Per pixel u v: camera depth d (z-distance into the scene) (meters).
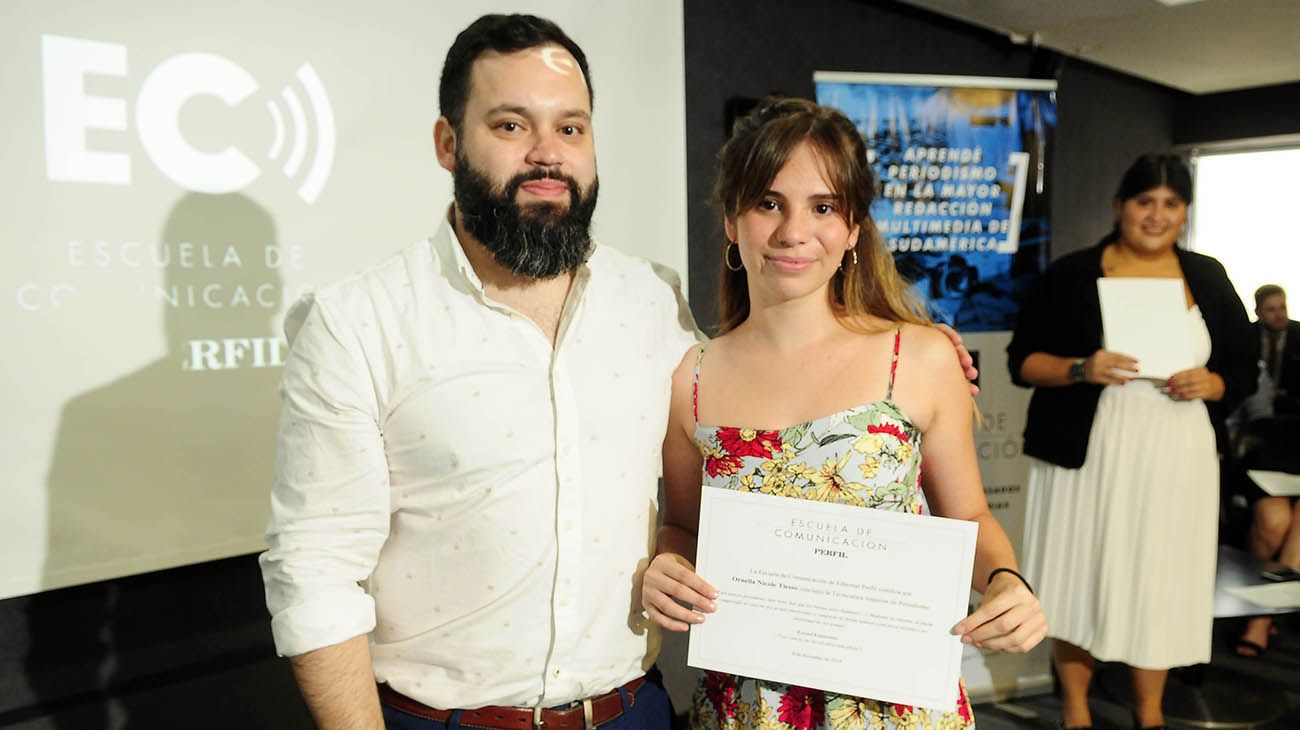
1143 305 2.53
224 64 1.74
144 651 1.82
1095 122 3.88
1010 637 1.15
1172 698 2.96
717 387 1.35
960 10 3.10
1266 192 3.80
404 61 2.01
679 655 2.70
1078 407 2.59
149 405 1.68
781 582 1.22
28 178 1.52
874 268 1.38
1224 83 3.81
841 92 2.89
